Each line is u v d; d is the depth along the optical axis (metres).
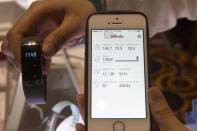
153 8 0.49
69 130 0.41
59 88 0.53
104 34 0.36
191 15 0.53
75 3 0.39
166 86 0.64
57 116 0.45
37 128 0.48
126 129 0.34
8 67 0.53
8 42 0.37
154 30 0.52
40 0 0.40
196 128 0.45
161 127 0.34
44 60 0.35
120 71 0.36
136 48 0.36
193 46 0.87
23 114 0.49
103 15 0.36
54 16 0.39
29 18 0.38
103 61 0.36
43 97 0.35
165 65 0.71
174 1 0.51
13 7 0.59
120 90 0.35
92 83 0.35
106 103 0.35
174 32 0.91
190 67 0.74
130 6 0.48
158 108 0.33
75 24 0.38
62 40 0.37
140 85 0.35
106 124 0.34
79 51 0.58
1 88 0.51
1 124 0.47
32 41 0.34
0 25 0.57
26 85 0.34
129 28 0.36
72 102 0.49
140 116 0.35
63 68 0.55
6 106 0.49
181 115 0.53
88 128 0.34
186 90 0.62
